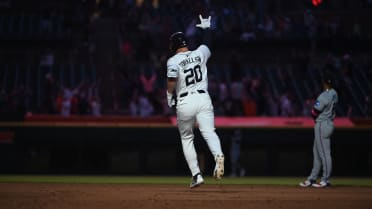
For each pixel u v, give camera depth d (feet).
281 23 397.80
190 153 134.72
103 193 135.74
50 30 399.24
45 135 296.51
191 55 130.82
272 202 118.42
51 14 420.77
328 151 175.52
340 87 342.85
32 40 381.81
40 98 337.31
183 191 144.77
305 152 305.94
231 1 433.48
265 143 302.45
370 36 392.27
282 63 384.06
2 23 406.21
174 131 299.99
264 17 415.23
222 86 323.16
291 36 387.96
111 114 315.17
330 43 376.68
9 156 293.84
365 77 360.28
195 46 337.93
